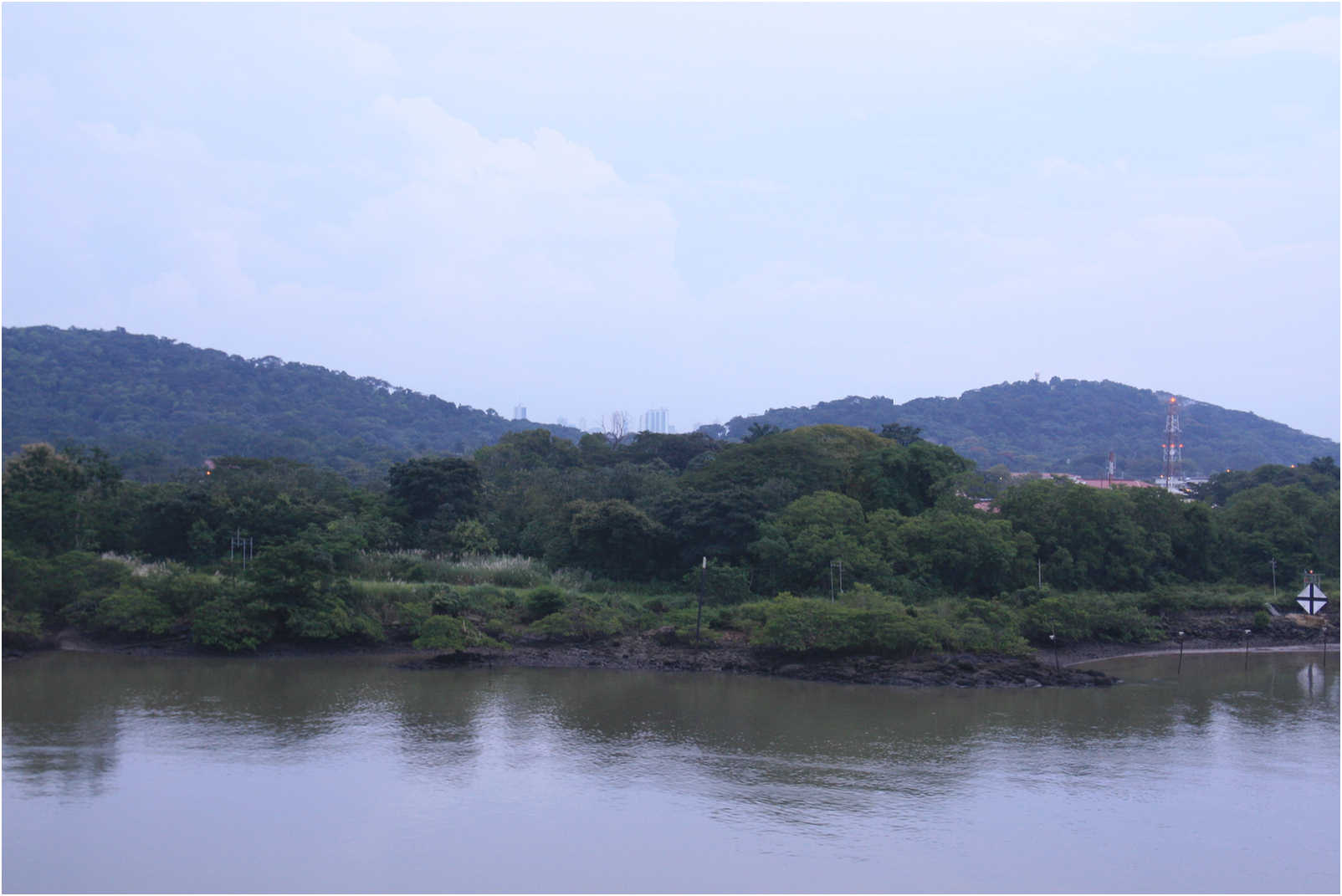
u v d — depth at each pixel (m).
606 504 68.25
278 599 53.16
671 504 68.94
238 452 152.50
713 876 25.08
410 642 55.38
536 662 52.88
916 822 29.27
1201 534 80.69
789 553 64.69
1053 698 47.12
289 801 29.86
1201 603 71.19
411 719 40.03
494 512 77.38
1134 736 39.44
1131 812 30.31
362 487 93.31
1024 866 26.11
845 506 70.81
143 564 61.84
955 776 33.72
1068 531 73.88
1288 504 88.75
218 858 25.50
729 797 31.16
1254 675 54.38
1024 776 33.91
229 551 66.19
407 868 25.11
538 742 37.09
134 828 27.38
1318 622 68.12
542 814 29.28
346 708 41.50
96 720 38.34
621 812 29.59
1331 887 25.05
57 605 53.62
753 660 52.97
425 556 68.56
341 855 25.88
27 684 44.78
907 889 24.52
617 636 56.09
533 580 63.91
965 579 68.00
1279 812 30.47
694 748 36.81
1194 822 29.52
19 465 63.47
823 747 37.25
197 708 40.81
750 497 69.44
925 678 50.28
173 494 68.12
